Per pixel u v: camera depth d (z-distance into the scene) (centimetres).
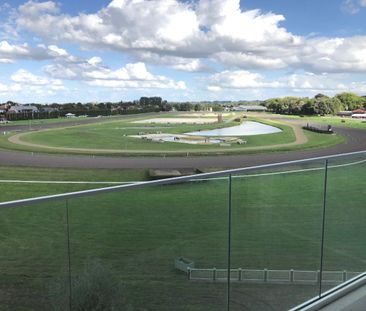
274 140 5084
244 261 390
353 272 450
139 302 331
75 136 5497
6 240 288
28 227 292
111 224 325
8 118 10338
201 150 3959
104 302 317
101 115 14688
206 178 368
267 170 441
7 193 2006
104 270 319
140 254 334
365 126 7844
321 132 6122
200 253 365
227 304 371
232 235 395
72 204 307
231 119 11038
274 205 438
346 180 481
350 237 464
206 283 362
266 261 401
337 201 477
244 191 416
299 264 414
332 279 435
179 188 368
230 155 3662
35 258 296
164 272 344
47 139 5044
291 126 7825
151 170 2664
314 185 470
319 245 448
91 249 316
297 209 449
